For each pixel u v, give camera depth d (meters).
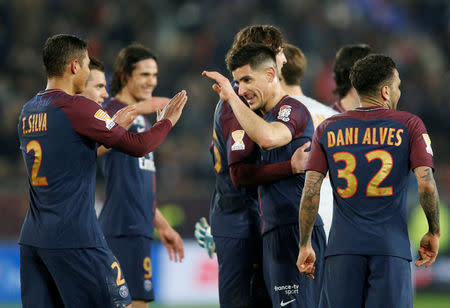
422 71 57.31
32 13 53.69
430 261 14.57
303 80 52.84
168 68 53.84
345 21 60.78
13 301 34.53
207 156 46.28
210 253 19.77
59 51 15.41
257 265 17.89
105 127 15.06
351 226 14.20
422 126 14.30
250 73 15.95
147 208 20.48
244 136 16.75
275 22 57.62
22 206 35.19
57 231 14.97
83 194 15.27
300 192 16.19
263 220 16.64
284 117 15.77
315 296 16.33
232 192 17.91
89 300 15.25
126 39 54.47
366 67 14.77
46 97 15.38
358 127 14.41
